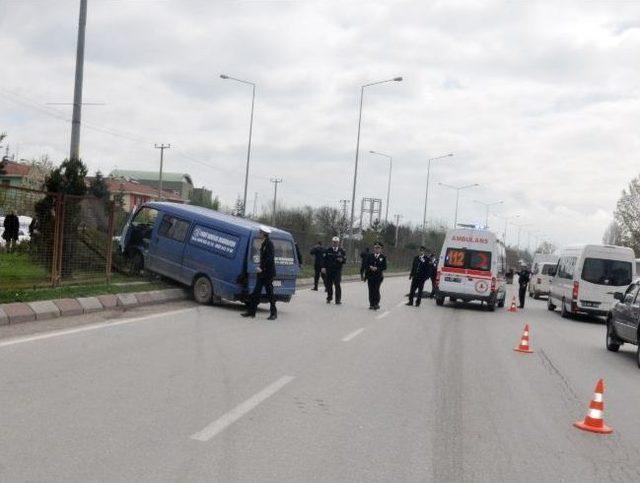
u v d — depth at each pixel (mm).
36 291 13109
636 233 57844
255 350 10594
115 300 14227
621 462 6082
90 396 6934
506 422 7250
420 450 5945
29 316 11516
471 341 14398
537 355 13078
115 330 11391
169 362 9016
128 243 18109
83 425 5918
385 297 26875
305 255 38906
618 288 23031
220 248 16172
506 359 12094
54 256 14078
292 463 5312
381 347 12180
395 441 6164
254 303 15039
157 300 15789
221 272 16062
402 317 18562
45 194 13820
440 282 24203
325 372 9227
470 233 24203
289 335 12664
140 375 8078
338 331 13961
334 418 6801
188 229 16812
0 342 9477
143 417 6301
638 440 6961
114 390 7258
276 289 16609
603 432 7113
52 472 4754
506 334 16547
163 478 4773
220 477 4879
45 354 8898
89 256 15578
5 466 4816
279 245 16781
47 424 5875
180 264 16766
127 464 5016
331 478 5039
